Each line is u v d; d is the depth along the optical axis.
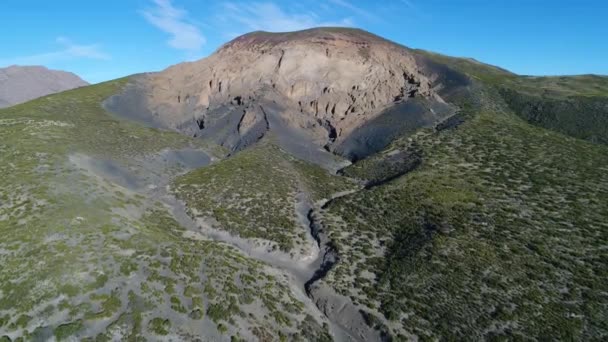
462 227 36.88
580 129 63.59
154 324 23.62
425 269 32.09
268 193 46.56
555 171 46.31
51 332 22.02
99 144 53.50
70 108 67.06
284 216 42.25
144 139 59.16
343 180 52.75
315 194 48.12
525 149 52.75
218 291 28.00
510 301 28.31
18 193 35.50
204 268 30.34
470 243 34.44
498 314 27.22
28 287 24.52
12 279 25.12
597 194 40.75
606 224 35.72
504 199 41.47
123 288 25.98
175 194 45.50
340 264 34.34
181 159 57.00
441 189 44.34
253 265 33.25
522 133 58.22
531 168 47.44
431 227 37.66
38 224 30.75
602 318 26.09
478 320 27.02
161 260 29.78
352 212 42.81
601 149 52.84
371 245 37.16
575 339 24.70
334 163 60.62
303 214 43.62
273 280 31.72
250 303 27.78
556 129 64.88
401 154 56.22
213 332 24.22
